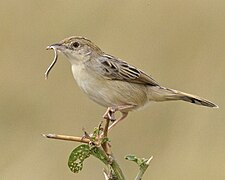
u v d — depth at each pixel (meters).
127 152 14.55
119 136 14.70
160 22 15.66
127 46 15.31
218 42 15.72
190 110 14.64
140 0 15.71
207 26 15.88
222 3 16.03
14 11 15.99
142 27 15.56
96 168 14.05
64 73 15.72
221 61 15.46
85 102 15.45
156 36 15.59
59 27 15.88
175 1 15.84
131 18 15.61
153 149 14.34
